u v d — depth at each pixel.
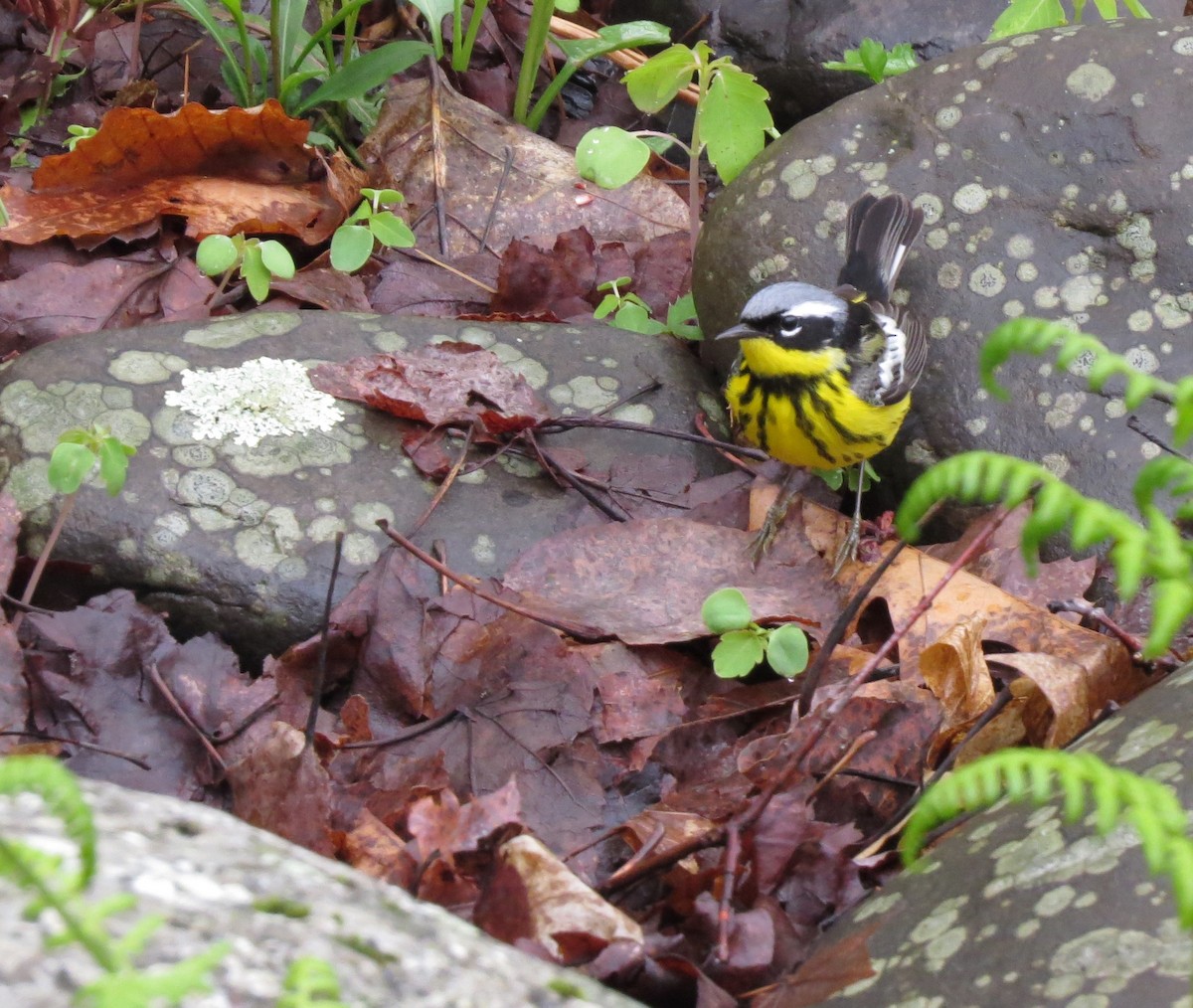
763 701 0.85
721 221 0.94
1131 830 0.75
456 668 0.84
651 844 0.80
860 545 0.89
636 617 0.86
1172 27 0.92
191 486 0.87
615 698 0.85
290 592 0.86
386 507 0.88
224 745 0.83
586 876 0.80
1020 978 0.74
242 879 0.65
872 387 0.89
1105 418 0.90
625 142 0.95
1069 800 0.47
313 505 0.87
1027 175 0.92
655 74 0.97
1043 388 0.90
